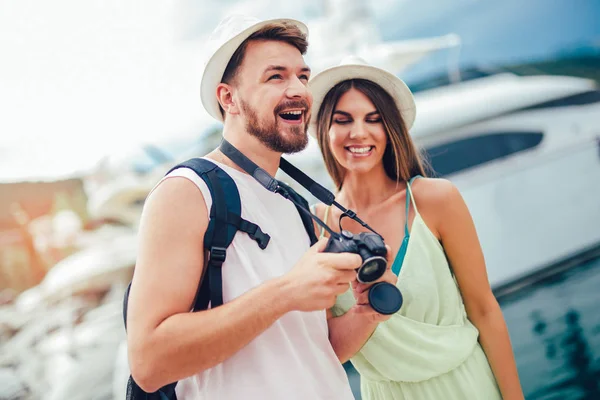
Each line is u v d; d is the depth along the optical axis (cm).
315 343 126
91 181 467
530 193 441
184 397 119
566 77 487
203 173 117
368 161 178
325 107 184
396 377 169
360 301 120
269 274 117
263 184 123
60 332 424
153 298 107
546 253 433
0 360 411
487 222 436
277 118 124
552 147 448
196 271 111
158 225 111
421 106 466
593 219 441
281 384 113
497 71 502
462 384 168
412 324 165
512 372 176
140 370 106
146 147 481
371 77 179
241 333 103
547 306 421
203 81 134
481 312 178
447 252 177
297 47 132
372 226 181
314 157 436
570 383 367
